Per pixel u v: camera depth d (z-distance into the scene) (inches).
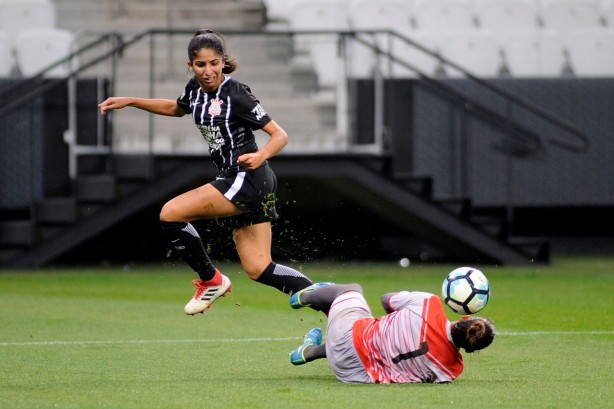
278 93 1947.6
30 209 1935.3
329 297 854.5
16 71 2271.2
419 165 2151.8
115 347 1051.9
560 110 2209.6
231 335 1143.6
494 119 2160.4
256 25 2335.1
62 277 1798.7
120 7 2314.2
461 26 2468.0
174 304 1433.3
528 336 1126.4
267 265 911.7
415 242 2204.7
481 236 1958.7
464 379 844.6
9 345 1062.4
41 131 1968.5
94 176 1920.5
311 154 1923.0
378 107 1942.7
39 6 2343.8
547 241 1988.2
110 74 1982.0
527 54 2383.1
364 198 2039.9
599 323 1238.9
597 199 2219.5
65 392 793.6
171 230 887.7
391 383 811.4
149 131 1915.6
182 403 743.1
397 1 2407.7
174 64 1974.7
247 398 759.7
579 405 733.9
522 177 2198.6
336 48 1943.9
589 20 2534.5
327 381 840.9
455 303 846.5
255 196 890.1
